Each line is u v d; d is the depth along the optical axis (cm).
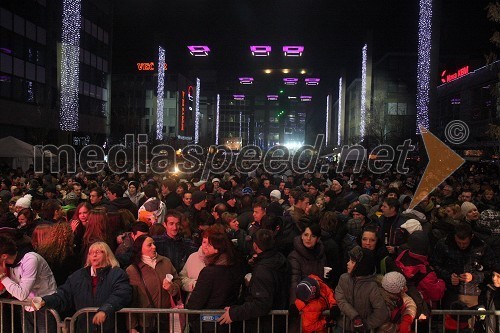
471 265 606
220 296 479
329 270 550
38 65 4294
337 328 520
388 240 761
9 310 535
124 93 8888
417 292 492
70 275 509
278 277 487
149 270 536
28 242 584
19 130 4075
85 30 5569
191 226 748
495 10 1455
